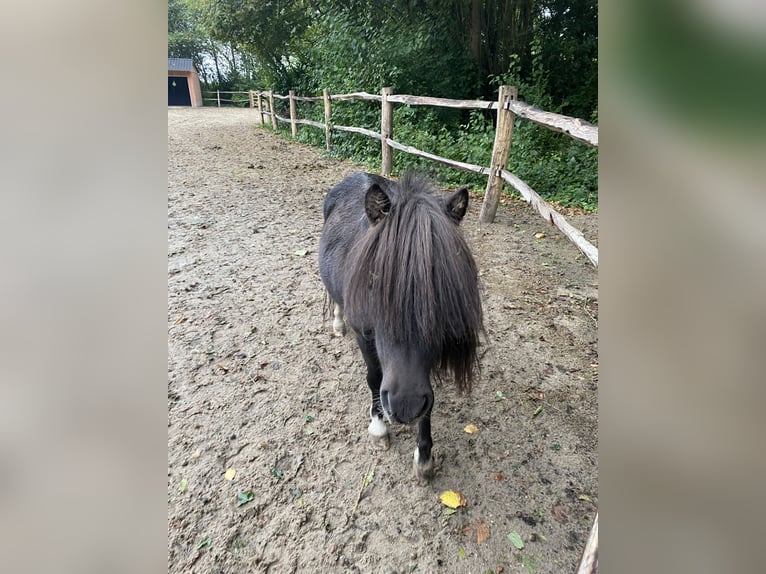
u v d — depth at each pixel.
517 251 4.27
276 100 14.39
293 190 6.59
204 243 4.52
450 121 8.30
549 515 1.81
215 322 3.16
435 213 1.41
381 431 2.13
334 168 8.05
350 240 1.91
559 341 2.94
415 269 1.31
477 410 2.37
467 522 1.79
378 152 8.16
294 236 4.76
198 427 2.25
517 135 6.50
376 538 1.73
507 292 3.54
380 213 1.52
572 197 5.66
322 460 2.08
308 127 11.20
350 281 1.54
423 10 9.57
